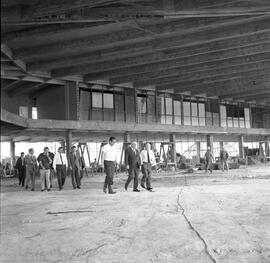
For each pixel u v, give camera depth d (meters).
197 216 9.27
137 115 39.31
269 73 34.78
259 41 25.20
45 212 11.29
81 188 19.53
